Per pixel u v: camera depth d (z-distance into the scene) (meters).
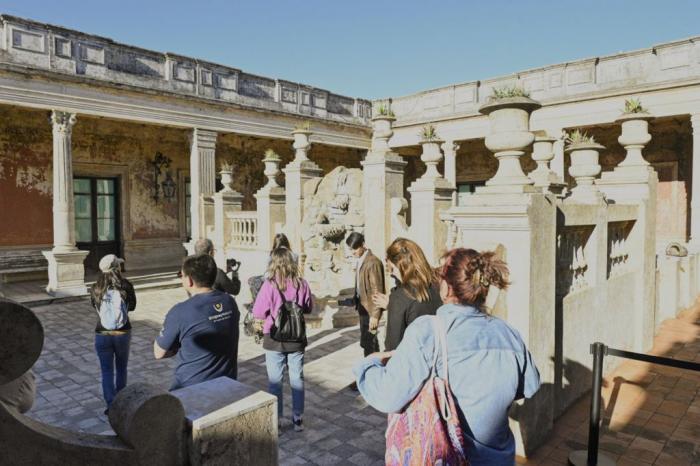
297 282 4.57
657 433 4.32
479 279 2.13
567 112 17.83
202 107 16.17
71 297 11.88
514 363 2.04
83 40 13.26
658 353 6.84
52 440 1.62
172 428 1.87
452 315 2.09
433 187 8.49
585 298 5.15
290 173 11.38
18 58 11.98
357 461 4.00
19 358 1.52
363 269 5.35
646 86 15.84
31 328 1.54
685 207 17.50
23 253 14.39
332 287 9.38
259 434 2.11
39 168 14.77
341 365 6.52
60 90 12.68
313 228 9.74
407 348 2.00
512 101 3.96
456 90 21.03
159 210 17.80
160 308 11.11
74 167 15.49
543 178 9.05
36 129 14.65
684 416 4.65
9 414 1.54
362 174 10.25
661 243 17.95
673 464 3.81
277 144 21.50
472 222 4.18
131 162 16.95
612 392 5.25
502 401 1.98
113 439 1.80
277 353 4.52
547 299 4.18
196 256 3.38
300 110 19.77
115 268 4.95
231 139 19.94
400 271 3.47
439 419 1.93
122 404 1.82
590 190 5.59
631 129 7.14
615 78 16.89
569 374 4.84
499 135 4.10
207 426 1.91
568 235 4.96
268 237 12.01
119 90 13.99
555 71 18.17
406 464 1.94
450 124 21.11
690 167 17.34
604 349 3.66
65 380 6.12
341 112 21.81
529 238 3.89
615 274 6.28
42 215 14.86
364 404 5.20
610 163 19.11
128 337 4.99
